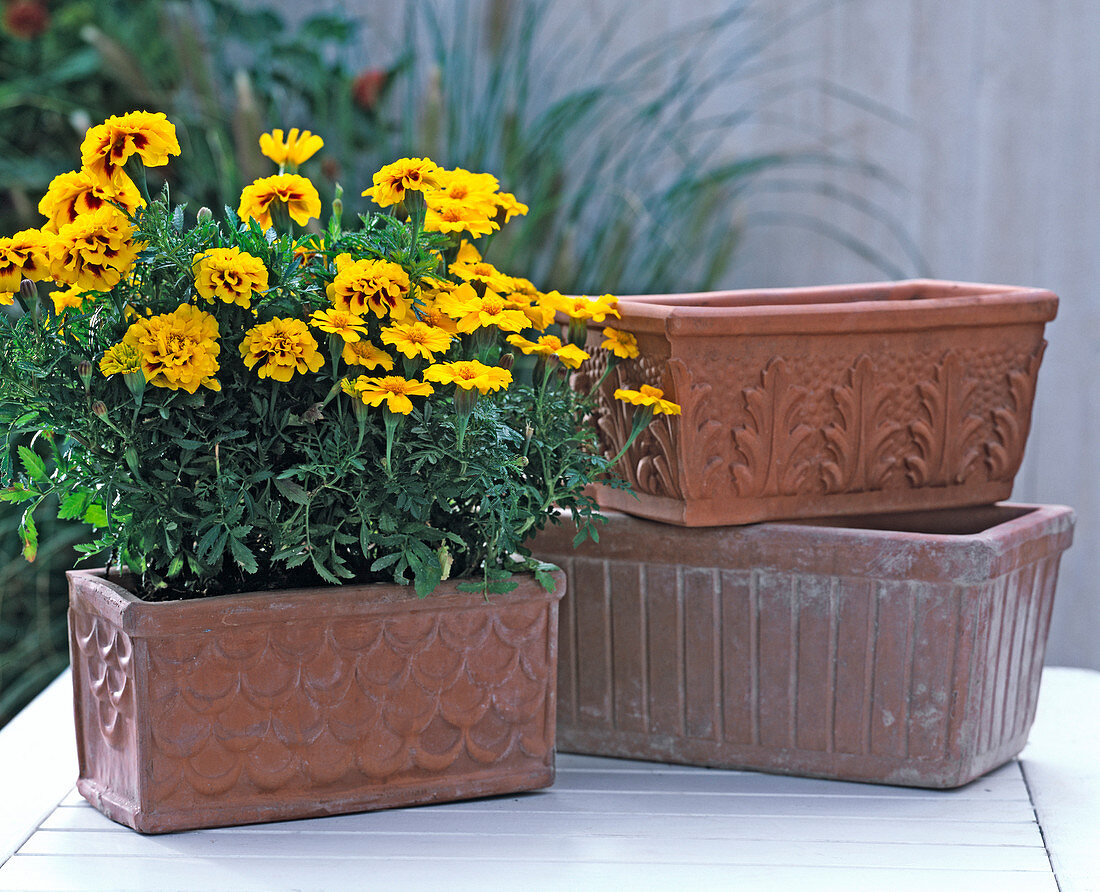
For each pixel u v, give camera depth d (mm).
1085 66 2512
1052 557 1337
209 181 2428
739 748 1310
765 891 1019
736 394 1244
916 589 1216
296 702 1128
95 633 1152
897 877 1046
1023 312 1321
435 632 1166
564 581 1200
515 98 2543
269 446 1110
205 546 1070
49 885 1013
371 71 2521
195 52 2445
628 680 1337
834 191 2660
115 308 1094
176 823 1109
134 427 1073
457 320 1126
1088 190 2541
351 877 1033
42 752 1342
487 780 1209
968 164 2598
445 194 1146
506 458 1135
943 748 1237
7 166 2568
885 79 2615
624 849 1099
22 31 2688
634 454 1296
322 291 1130
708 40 2678
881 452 1309
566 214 2650
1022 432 1373
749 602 1279
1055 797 1242
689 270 2717
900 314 1263
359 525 1161
